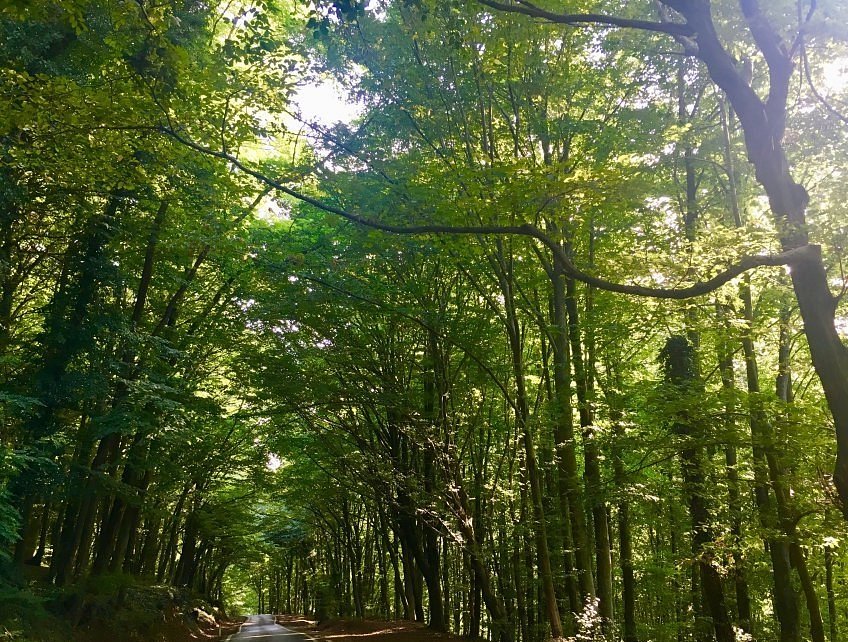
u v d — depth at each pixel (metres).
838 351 6.68
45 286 16.48
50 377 12.92
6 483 10.66
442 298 16.58
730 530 13.63
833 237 9.84
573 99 14.45
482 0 7.54
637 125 14.14
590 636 12.01
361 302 14.95
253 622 42.72
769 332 13.36
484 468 18.86
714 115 16.61
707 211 15.48
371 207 12.45
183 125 10.09
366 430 20.42
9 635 10.09
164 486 17.53
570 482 13.11
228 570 59.28
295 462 24.88
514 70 13.03
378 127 14.19
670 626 15.45
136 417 13.20
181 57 9.27
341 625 26.91
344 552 35.88
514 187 8.62
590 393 14.09
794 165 14.81
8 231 13.19
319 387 16.25
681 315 13.27
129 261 16.47
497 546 16.31
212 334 17.84
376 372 16.48
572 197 9.08
